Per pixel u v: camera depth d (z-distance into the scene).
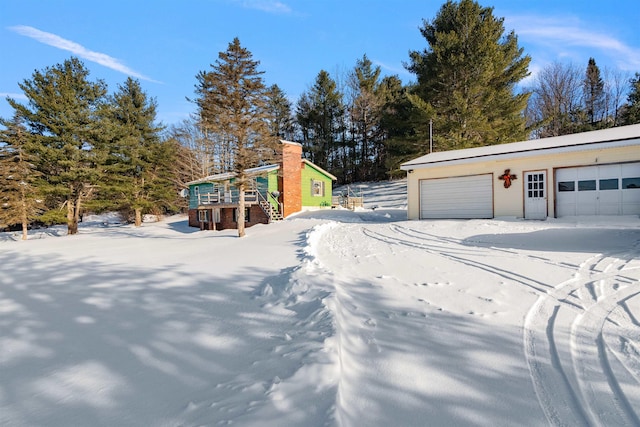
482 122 24.09
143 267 8.69
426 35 29.17
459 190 15.68
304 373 2.89
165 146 32.25
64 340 4.16
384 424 2.34
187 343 3.87
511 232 10.95
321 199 26.22
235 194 23.70
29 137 23.70
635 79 32.72
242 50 15.14
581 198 12.66
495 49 24.78
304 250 9.16
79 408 2.70
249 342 3.81
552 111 37.06
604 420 2.34
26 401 2.85
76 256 11.86
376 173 41.31
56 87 24.52
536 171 13.57
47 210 25.36
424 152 28.05
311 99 42.66
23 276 8.62
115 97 30.02
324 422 2.24
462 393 2.70
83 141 24.91
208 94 15.73
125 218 36.31
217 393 2.77
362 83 40.41
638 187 11.58
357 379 2.94
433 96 27.45
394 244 10.07
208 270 7.73
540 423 2.33
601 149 12.16
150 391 2.90
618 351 3.27
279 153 17.47
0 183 22.89
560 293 5.00
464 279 5.91
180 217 38.50
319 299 4.86
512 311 4.38
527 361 3.16
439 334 3.79
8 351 3.91
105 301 5.76
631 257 6.89
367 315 4.42
